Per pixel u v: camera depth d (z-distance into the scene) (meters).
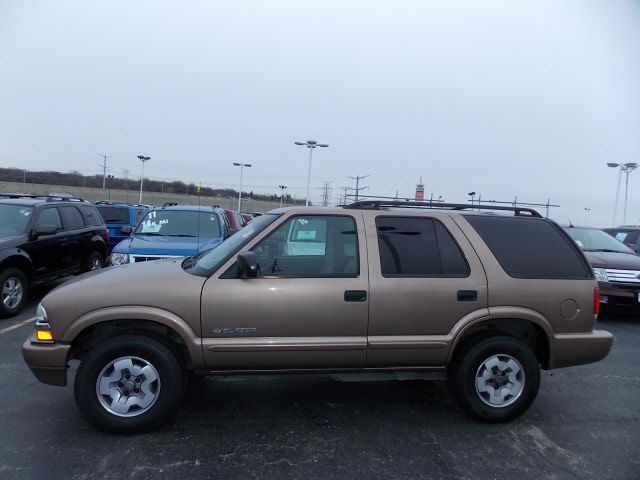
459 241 4.05
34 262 7.67
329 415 4.09
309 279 3.76
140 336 3.60
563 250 4.20
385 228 4.02
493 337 3.95
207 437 3.63
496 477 3.19
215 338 3.63
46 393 4.36
